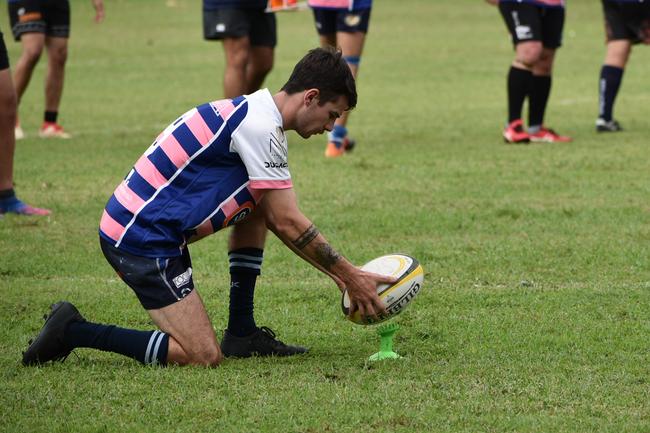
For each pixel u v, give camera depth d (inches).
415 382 625.9
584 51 2945.4
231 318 707.4
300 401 591.5
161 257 650.8
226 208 658.2
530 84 1598.2
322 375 643.5
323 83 645.9
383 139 1672.0
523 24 1572.3
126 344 658.2
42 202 1203.2
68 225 1098.7
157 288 652.7
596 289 855.1
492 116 1919.3
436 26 3663.9
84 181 1327.5
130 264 651.5
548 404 588.1
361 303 666.2
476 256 964.6
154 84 2391.7
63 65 1684.3
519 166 1405.0
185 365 659.4
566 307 804.0
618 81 1708.9
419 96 2198.6
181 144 650.8
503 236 1039.0
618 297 831.1
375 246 1005.2
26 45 1583.4
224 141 649.6
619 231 1050.1
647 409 580.4
